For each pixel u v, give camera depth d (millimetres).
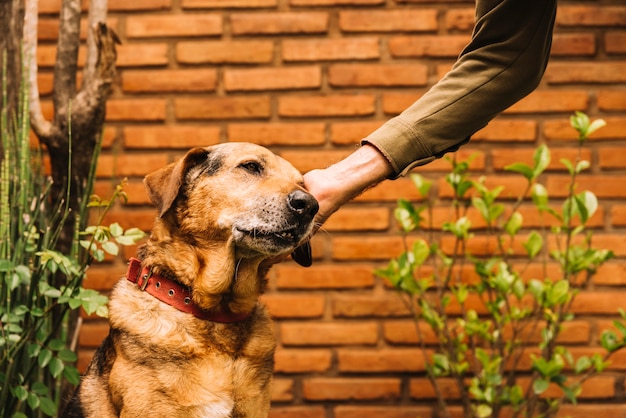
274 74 3572
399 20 3568
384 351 3506
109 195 3564
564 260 3100
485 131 3557
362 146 2127
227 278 2053
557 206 3537
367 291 3535
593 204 2975
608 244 3510
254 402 2076
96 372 2150
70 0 2846
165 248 2115
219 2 3582
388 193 3545
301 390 3514
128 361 1985
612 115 3539
